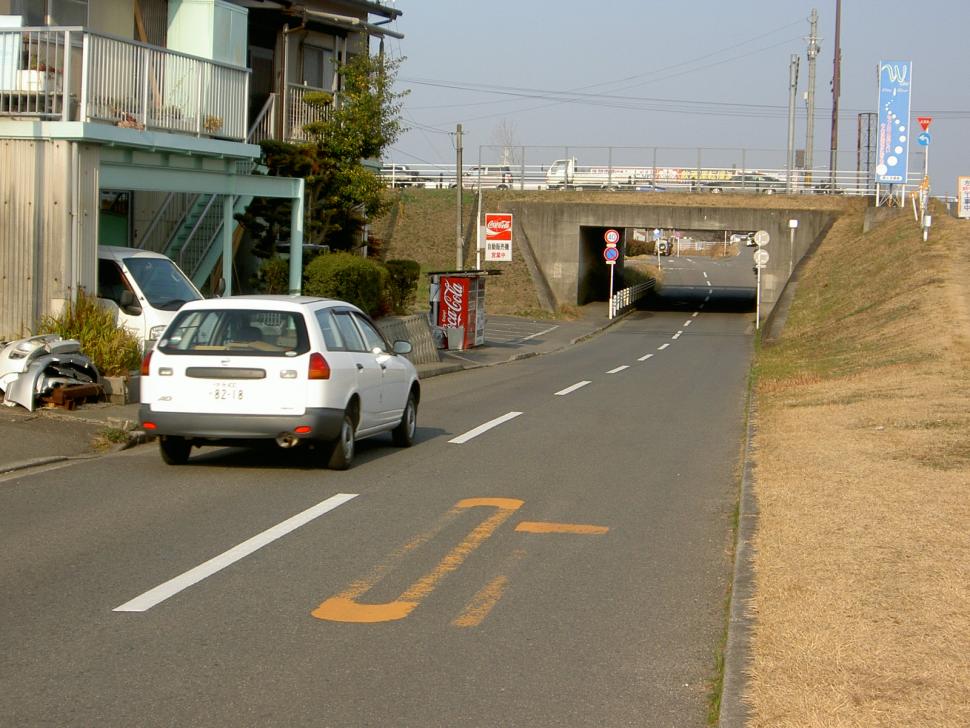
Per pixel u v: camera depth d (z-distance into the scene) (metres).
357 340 11.77
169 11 21.11
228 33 21.42
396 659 5.54
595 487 10.48
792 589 6.42
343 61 30.97
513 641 5.86
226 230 19.73
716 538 8.42
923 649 5.26
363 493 9.85
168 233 21.47
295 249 22.05
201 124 18.06
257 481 10.32
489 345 34.59
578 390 20.70
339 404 10.69
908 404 14.70
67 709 4.80
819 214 52.12
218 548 7.72
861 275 39.03
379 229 55.62
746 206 54.78
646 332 43.56
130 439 12.34
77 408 13.62
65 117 15.05
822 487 9.49
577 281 53.53
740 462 12.19
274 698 4.98
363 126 26.72
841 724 4.39
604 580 7.13
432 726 4.69
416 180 61.59
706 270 92.38
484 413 16.55
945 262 34.16
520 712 4.86
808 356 26.03
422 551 7.77
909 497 8.84
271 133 26.00
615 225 52.81
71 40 16.75
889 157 48.66
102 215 20.08
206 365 10.36
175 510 8.95
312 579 7.00
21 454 11.09
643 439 13.95
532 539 8.24
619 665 5.50
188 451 11.16
